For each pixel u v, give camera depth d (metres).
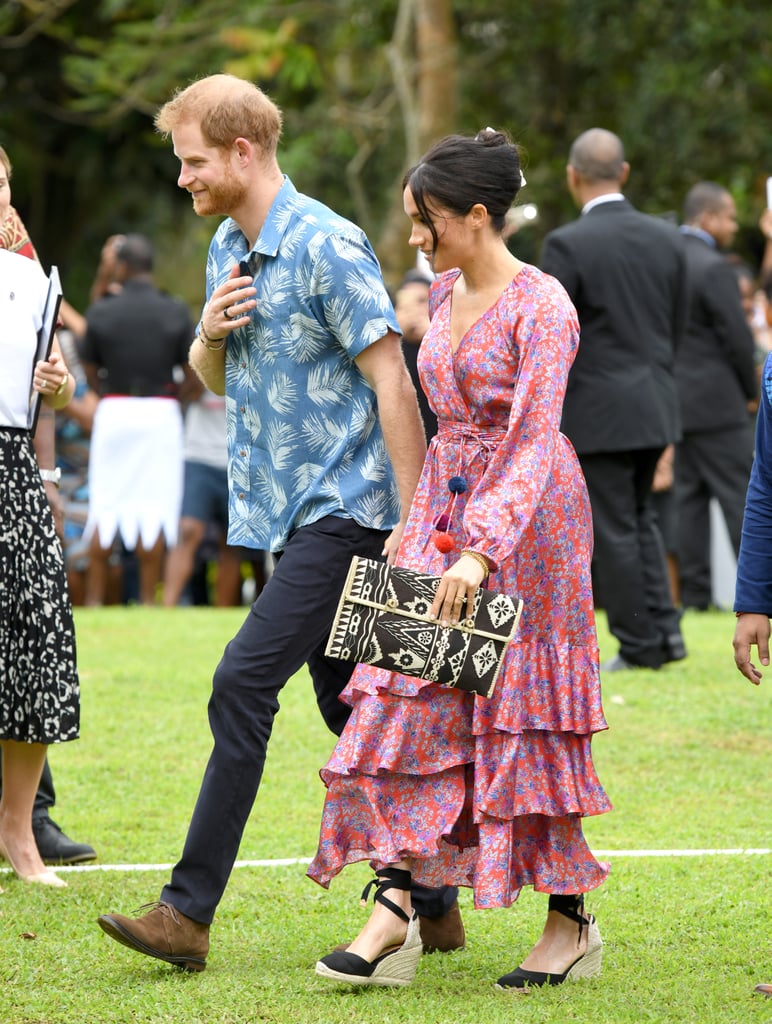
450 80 29.42
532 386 7.05
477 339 7.20
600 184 14.41
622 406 13.94
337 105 32.06
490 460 7.22
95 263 43.62
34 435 8.96
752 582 7.39
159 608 19.64
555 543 7.21
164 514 20.59
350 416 7.70
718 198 18.20
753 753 11.94
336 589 7.63
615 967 7.58
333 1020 6.74
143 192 42.31
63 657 8.83
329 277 7.50
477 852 7.36
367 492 7.68
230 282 7.65
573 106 35.81
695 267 18.09
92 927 8.12
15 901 8.58
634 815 10.45
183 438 20.88
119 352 20.25
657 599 14.48
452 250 7.18
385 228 32.84
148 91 32.00
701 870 9.20
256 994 7.11
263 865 9.35
